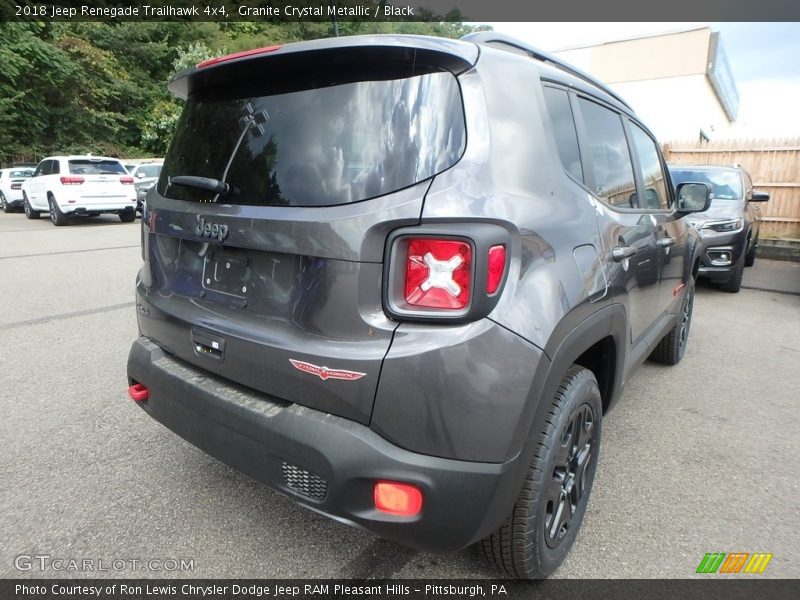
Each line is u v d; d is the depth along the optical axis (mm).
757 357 4859
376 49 1741
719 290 7770
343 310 1672
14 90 21672
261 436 1805
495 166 1705
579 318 1925
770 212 11648
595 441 2301
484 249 1571
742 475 2908
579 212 2080
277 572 2146
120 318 5492
